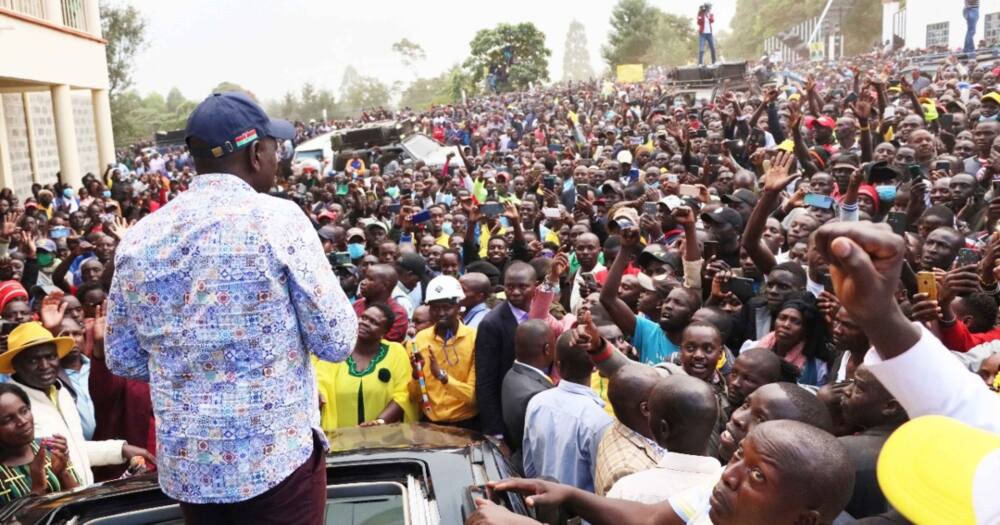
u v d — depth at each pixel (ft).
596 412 13.83
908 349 4.93
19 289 21.26
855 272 4.78
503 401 16.10
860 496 9.59
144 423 17.97
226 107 7.85
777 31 270.05
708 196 28.81
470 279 22.03
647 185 36.94
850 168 27.86
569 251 28.32
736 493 7.24
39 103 82.58
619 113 96.68
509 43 234.99
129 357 8.18
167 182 66.44
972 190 25.59
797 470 6.90
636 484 10.46
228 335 7.55
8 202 54.60
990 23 122.52
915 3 142.00
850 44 204.03
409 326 17.80
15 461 13.87
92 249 31.81
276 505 7.80
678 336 17.66
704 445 10.57
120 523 9.51
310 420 8.12
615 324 18.25
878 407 10.21
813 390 14.39
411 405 18.19
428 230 35.01
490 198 45.85
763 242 19.35
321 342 7.98
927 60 109.70
